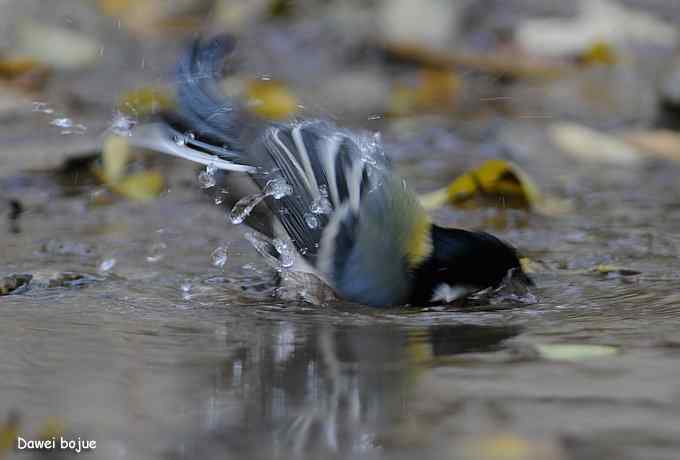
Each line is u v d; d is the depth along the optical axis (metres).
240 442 5.05
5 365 6.29
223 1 17.70
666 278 8.62
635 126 14.50
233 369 6.21
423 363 6.34
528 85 16.72
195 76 9.68
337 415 5.39
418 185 11.79
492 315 7.64
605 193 11.67
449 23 17.69
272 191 8.93
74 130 13.16
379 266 8.16
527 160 13.12
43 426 5.29
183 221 10.55
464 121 14.78
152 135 9.55
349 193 8.60
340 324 7.43
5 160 12.25
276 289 8.39
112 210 10.95
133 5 17.66
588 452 4.86
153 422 5.32
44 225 10.38
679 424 5.20
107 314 7.58
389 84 16.20
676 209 10.98
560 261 9.16
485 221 10.60
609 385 5.83
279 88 14.73
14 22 17.19
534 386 5.83
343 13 17.91
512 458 4.79
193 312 7.70
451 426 5.23
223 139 9.20
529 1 18.81
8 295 8.11
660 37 18.17
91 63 15.95
